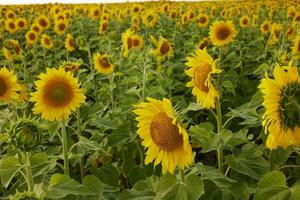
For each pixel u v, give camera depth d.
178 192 1.07
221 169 1.39
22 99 1.97
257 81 2.95
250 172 1.27
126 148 1.91
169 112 1.03
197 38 5.03
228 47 3.99
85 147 1.51
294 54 2.44
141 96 2.26
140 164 1.92
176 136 1.04
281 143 0.89
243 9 9.02
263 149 1.42
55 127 1.61
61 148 1.79
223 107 2.45
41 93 1.47
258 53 3.98
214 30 3.02
